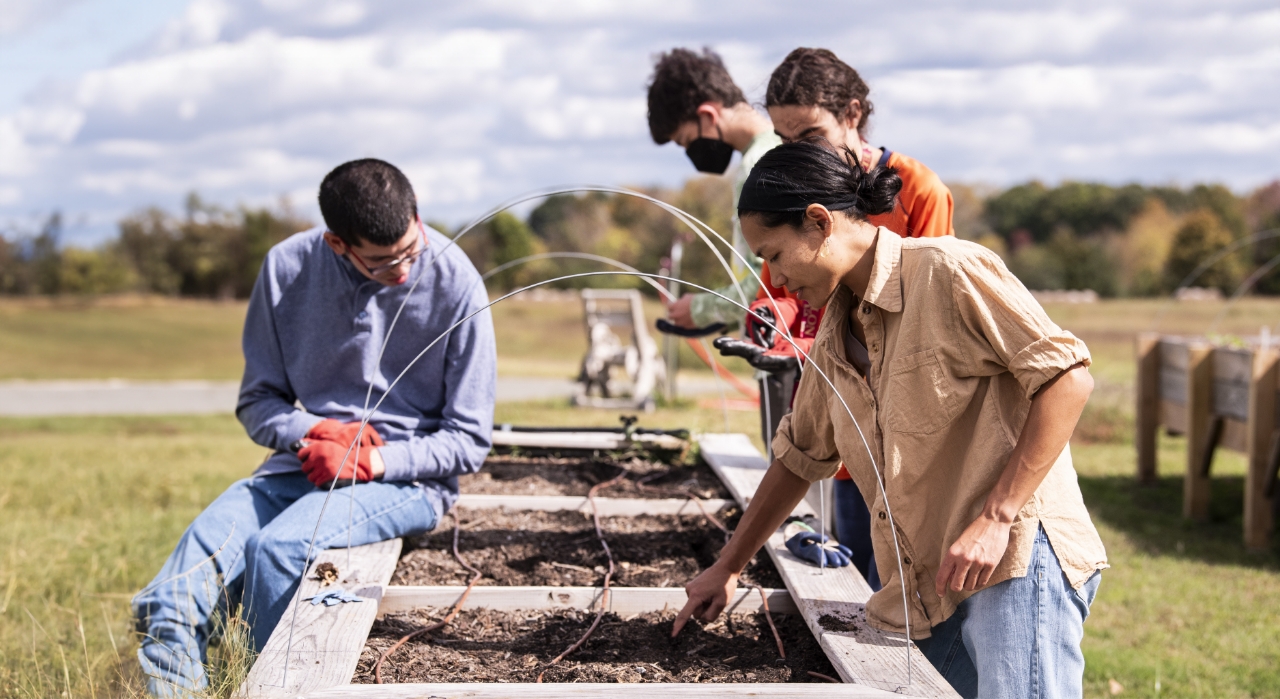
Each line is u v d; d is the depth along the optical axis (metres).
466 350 3.29
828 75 2.91
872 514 2.15
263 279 3.27
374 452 3.07
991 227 42.97
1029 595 1.95
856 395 2.15
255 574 2.83
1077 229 41.16
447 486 3.38
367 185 2.90
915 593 2.13
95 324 31.69
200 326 32.44
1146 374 7.29
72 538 5.16
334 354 3.26
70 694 2.83
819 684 2.02
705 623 2.57
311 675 2.08
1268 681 3.72
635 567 3.12
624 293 11.84
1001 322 1.86
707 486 4.10
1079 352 1.81
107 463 8.33
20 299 40.69
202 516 3.13
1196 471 6.32
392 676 2.31
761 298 3.43
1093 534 2.02
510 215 34.94
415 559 3.17
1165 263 36.78
